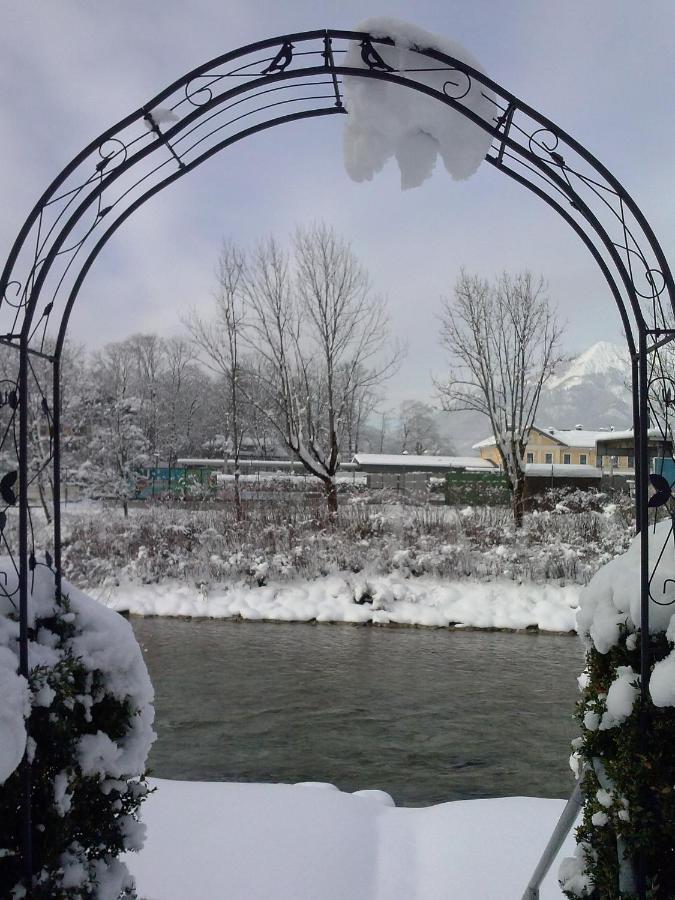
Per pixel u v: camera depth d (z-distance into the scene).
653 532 2.91
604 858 2.51
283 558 17.14
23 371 2.77
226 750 8.64
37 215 2.92
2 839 2.44
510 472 19.88
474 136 3.15
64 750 2.55
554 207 3.46
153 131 3.05
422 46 2.96
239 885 3.76
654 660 2.46
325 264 21.08
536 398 20.75
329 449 21.77
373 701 10.57
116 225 3.38
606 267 3.44
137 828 2.84
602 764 2.53
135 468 24.45
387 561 17.20
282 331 20.73
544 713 10.02
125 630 2.90
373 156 3.29
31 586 2.78
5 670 2.35
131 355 46.94
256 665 12.50
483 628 15.09
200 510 20.58
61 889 2.47
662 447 2.89
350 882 3.80
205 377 49.44
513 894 3.65
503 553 16.48
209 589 16.92
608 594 2.69
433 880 3.80
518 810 4.65
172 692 11.02
